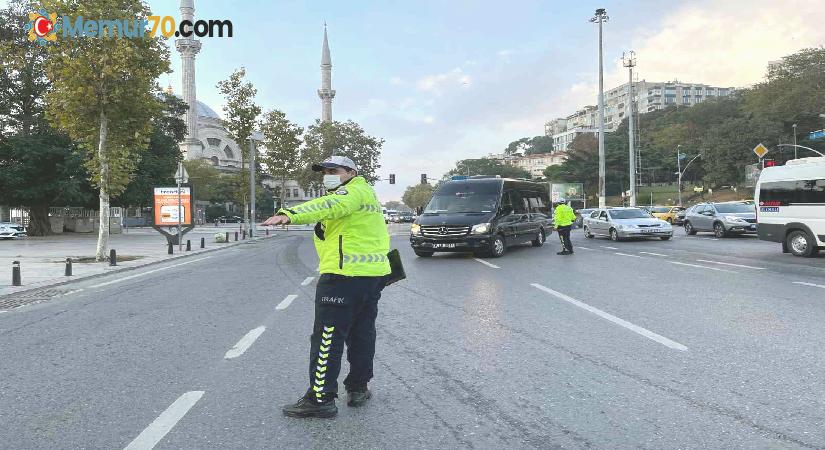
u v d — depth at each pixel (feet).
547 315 23.77
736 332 19.94
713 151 294.87
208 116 406.41
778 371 15.24
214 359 17.62
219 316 25.20
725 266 42.14
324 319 12.60
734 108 359.87
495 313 24.48
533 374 15.44
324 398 12.44
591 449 10.64
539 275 38.06
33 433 11.79
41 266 51.62
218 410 13.05
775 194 51.60
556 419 12.17
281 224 11.45
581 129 572.10
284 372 16.07
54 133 117.91
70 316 25.99
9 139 116.37
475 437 11.28
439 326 22.06
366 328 13.46
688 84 578.66
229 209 368.89
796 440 10.90
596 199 351.67
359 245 12.75
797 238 49.55
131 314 26.13
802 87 255.91
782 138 270.05
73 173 118.83
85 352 18.81
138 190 129.90
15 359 18.02
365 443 11.06
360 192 12.75
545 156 588.50
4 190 120.06
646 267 42.11
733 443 10.81
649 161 361.92
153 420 12.44
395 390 14.33
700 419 12.01
